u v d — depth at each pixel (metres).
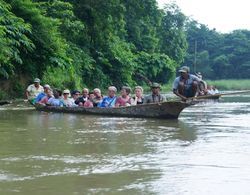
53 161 5.15
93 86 30.25
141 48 45.19
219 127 8.86
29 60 19.97
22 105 15.80
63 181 4.22
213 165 4.92
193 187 4.01
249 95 32.16
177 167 4.83
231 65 79.94
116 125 9.18
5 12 17.89
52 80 21.92
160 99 11.70
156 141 6.76
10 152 5.73
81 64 27.70
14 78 19.41
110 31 31.97
